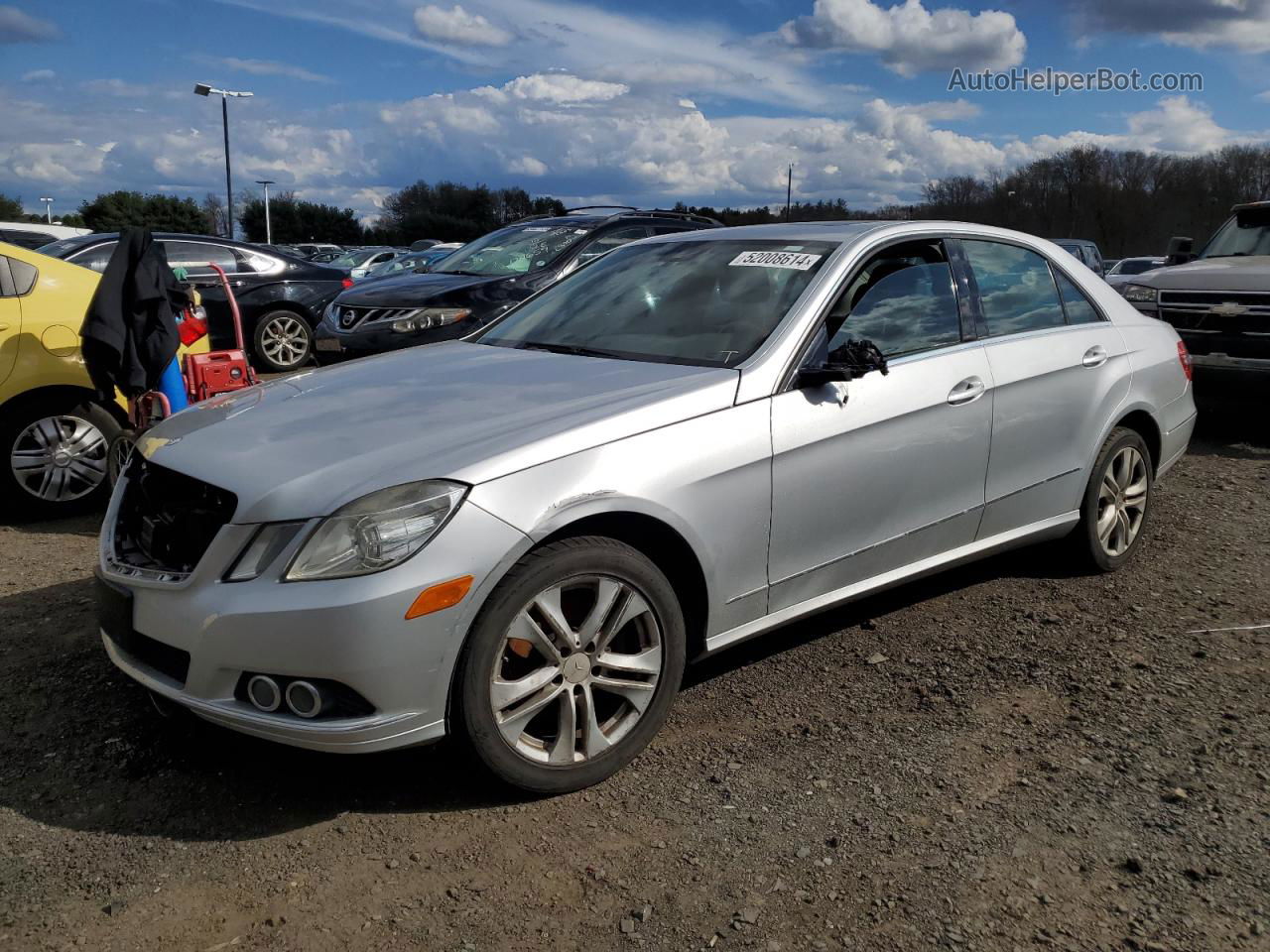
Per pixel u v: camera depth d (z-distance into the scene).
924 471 3.73
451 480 2.70
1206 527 5.49
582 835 2.77
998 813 2.84
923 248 3.98
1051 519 4.36
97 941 2.37
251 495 2.73
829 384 3.44
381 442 2.90
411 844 2.73
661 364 3.50
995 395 3.95
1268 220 8.93
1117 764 3.09
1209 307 7.71
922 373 3.71
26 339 5.64
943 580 4.69
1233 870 2.58
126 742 3.28
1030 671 3.74
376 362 3.99
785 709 3.47
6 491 5.76
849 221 4.16
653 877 2.59
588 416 3.00
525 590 2.78
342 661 2.58
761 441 3.24
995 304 4.16
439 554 2.64
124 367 5.30
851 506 3.52
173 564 2.89
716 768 3.11
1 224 19.31
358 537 2.61
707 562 3.16
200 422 3.31
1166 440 4.87
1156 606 4.35
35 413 5.74
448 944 2.36
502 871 2.62
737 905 2.48
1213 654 3.87
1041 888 2.52
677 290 3.98
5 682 3.69
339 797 2.96
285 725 2.63
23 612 4.36
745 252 4.03
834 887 2.54
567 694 2.92
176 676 2.82
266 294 11.66
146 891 2.55
